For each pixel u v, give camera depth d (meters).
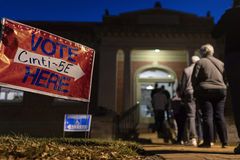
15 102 14.71
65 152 3.87
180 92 7.13
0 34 4.75
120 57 17.25
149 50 16.41
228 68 3.54
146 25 15.84
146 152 4.62
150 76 17.64
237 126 3.48
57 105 14.66
